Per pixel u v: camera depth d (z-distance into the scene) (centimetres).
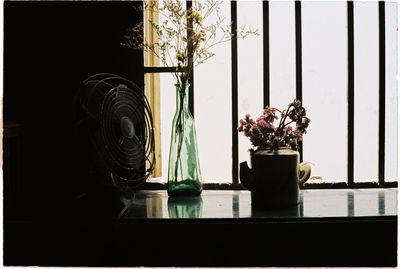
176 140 191
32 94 202
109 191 173
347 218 152
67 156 200
